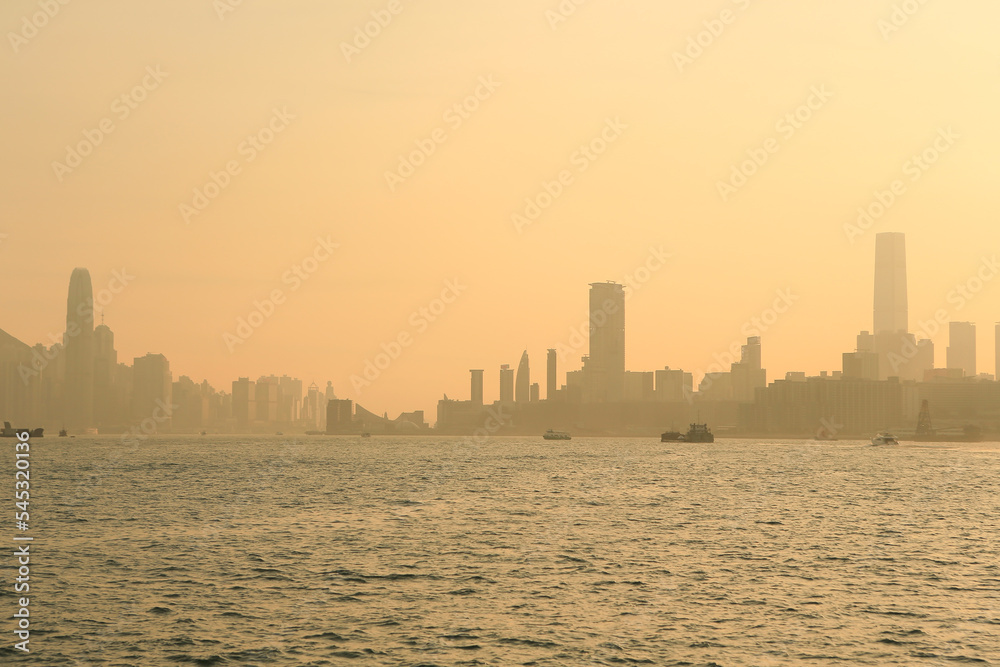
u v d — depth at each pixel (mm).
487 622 47281
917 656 41281
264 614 49000
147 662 40531
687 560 66625
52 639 43938
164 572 60875
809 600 52531
